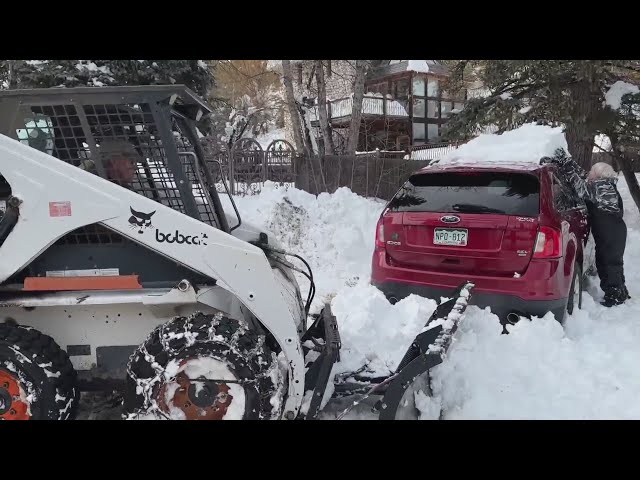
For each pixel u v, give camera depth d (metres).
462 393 3.69
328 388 3.26
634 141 10.16
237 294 2.87
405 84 26.75
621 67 10.09
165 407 2.77
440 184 5.02
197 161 3.82
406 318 4.53
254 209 9.53
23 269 2.96
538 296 4.48
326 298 6.62
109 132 3.02
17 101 2.92
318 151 15.34
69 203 2.78
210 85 11.55
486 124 10.98
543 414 3.50
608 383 3.92
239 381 2.77
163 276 3.04
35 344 2.81
